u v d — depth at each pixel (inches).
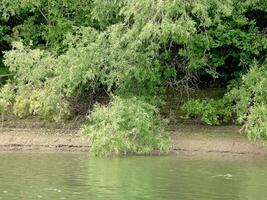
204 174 768.9
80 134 897.5
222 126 1084.5
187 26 882.8
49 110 985.5
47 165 808.9
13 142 977.5
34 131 1034.1
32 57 989.8
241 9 1066.7
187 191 668.1
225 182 721.0
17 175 737.0
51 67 985.5
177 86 1111.0
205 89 1192.2
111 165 820.0
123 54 944.9
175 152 951.0
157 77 987.3
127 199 625.3
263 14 1125.1
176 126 1079.0
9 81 1035.9
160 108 1109.1
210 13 987.3
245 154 954.1
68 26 1122.0
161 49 1043.9
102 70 951.0
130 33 911.7
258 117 899.4
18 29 1179.3
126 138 871.1
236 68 1147.3
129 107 895.7
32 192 649.6
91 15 1064.2
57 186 679.7
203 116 1043.9
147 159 880.9
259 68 1016.9
